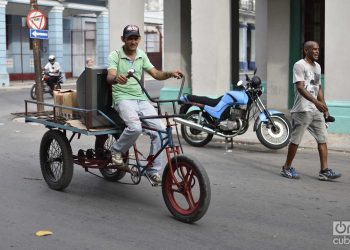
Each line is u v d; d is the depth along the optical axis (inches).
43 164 273.0
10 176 297.1
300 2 581.3
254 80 377.1
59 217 223.0
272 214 228.4
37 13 579.2
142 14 573.3
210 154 374.0
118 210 233.5
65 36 1275.8
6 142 417.4
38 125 524.7
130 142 232.5
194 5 505.7
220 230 206.8
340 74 440.5
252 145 412.8
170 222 216.7
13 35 1148.5
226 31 504.7
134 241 194.1
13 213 227.9
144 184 280.5
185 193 215.8
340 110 440.1
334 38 440.1
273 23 599.5
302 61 285.4
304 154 373.7
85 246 188.9
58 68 814.5
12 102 764.0
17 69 1166.3
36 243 191.6
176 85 647.8
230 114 381.7
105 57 1312.7
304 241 194.9
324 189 273.7
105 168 255.1
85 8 1242.0
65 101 259.0
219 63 502.0
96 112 241.3
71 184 279.6
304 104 286.7
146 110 237.6
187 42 650.2
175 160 217.3
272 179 295.7
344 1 433.1
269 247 188.5
